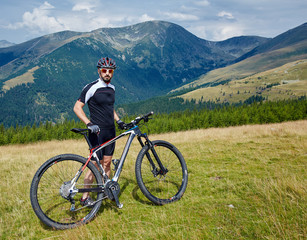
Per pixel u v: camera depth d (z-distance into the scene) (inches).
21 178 198.7
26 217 122.3
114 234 100.1
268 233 94.0
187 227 99.9
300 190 129.5
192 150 312.0
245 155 260.1
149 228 104.1
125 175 187.2
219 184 160.4
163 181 161.9
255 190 141.9
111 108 132.7
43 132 2332.7
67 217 118.9
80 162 121.8
